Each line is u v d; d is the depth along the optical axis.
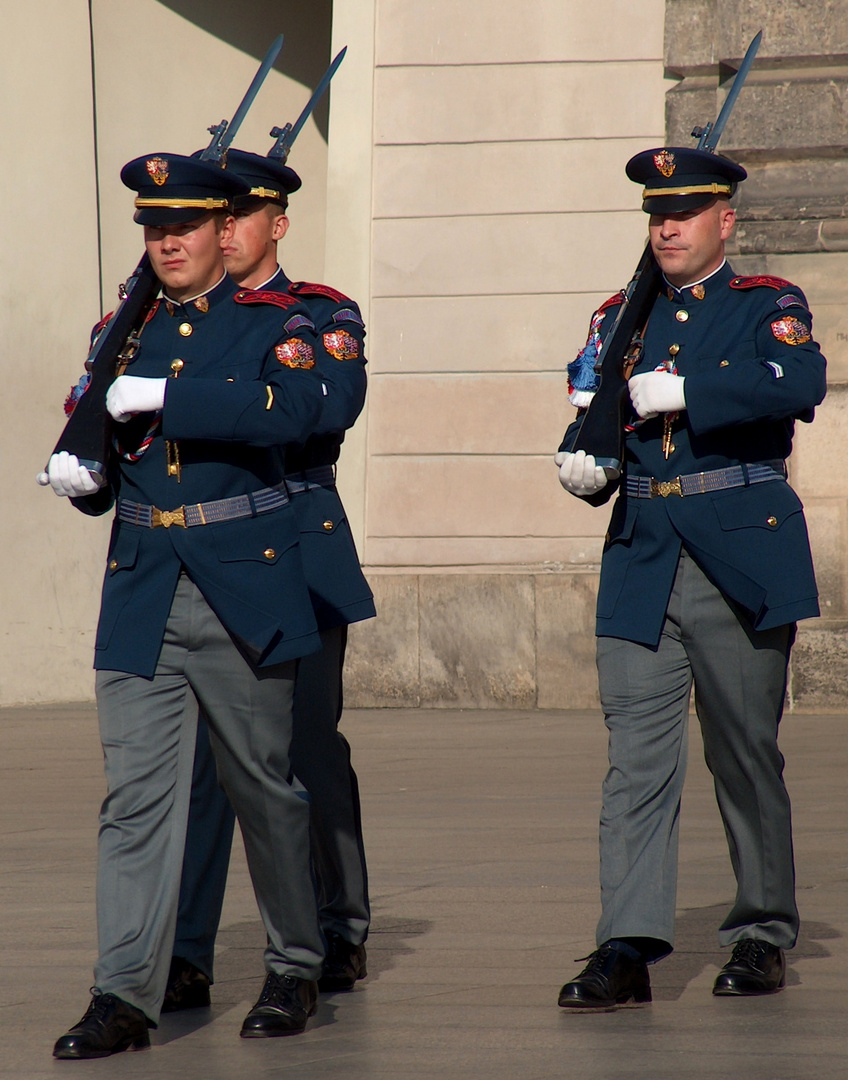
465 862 22.59
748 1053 13.34
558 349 44.09
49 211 48.88
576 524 43.94
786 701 41.88
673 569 15.62
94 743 38.78
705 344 15.74
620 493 16.03
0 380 47.81
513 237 44.31
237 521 14.39
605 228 43.94
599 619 15.87
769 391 14.94
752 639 15.56
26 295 48.38
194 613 14.34
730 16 42.56
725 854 23.09
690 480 15.62
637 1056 13.30
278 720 14.38
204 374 14.37
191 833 15.60
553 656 43.59
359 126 45.16
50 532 49.22
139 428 14.61
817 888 20.44
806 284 41.91
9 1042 14.19
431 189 44.78
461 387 44.53
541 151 44.19
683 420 15.67
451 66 44.66
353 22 45.19
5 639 47.91
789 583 15.41
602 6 43.81
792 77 42.12
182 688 14.53
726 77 43.00
